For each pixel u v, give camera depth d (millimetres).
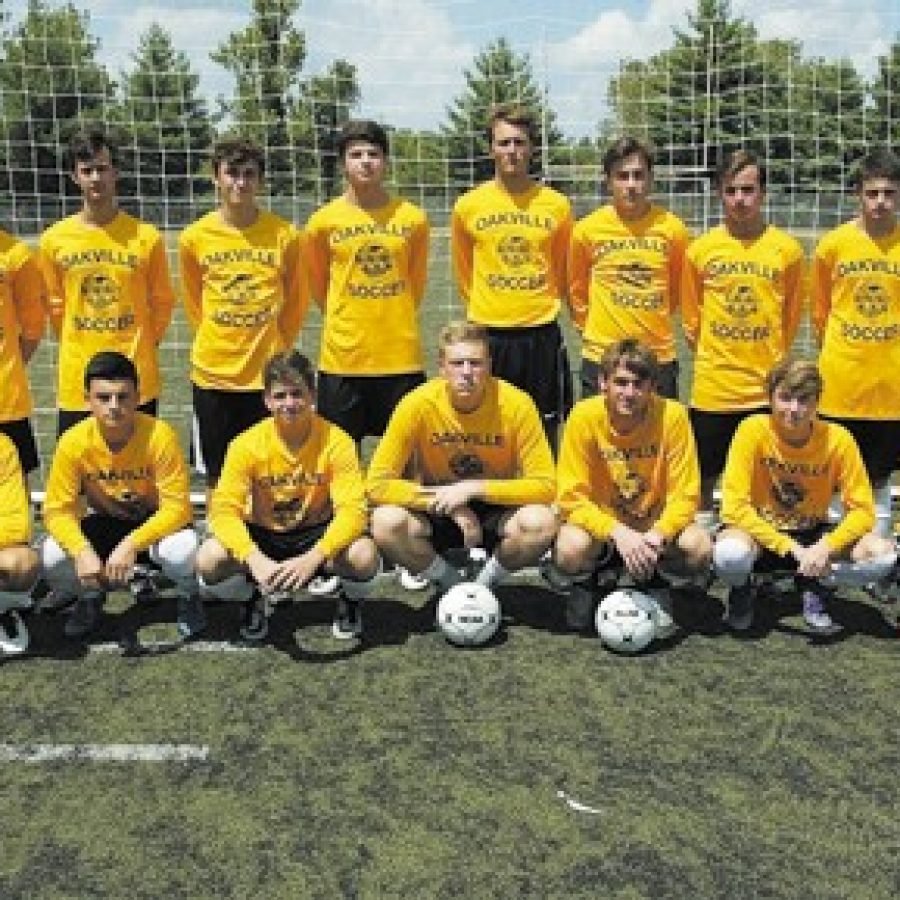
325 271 4371
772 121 10039
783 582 4098
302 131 10305
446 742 3016
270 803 2729
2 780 2848
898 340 4074
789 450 3701
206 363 4246
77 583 3756
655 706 3219
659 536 3611
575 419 3725
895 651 3604
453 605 3641
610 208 4383
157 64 9914
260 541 3766
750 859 2494
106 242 4098
